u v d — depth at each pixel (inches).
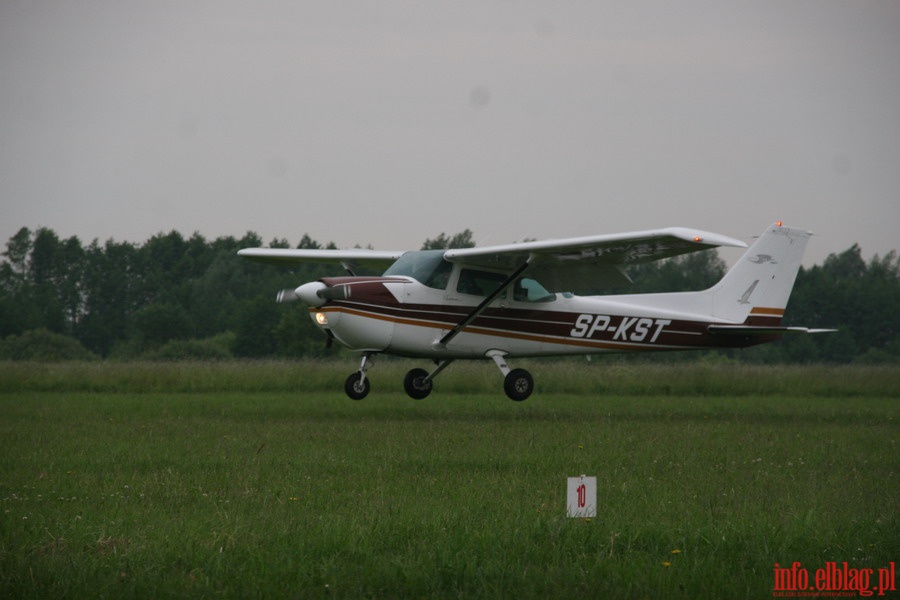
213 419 1760.6
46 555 727.7
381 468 1121.4
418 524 808.3
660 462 1214.3
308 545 745.0
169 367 3058.6
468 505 896.3
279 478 1051.9
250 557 715.4
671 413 2044.8
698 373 3176.7
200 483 1017.5
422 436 1469.0
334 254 2314.2
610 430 1609.3
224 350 6368.1
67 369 3006.9
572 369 3240.7
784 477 1106.1
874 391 3024.1
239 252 2370.8
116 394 2561.5
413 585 658.8
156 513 863.7
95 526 807.1
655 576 678.5
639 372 3196.4
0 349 6264.8
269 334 6574.8
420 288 1955.0
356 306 1903.3
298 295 1894.7
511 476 1074.1
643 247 1775.3
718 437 1533.0
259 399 2354.8
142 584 656.4
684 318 2203.5
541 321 2069.4
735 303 2255.2
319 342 6008.9
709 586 667.4
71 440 1392.7
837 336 7755.9
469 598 643.5
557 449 1323.8
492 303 2017.7
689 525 815.1
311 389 2827.3
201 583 666.2
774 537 780.0
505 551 737.6
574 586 668.1
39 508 884.6
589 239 1766.7
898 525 831.7
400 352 1978.3
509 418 1840.6
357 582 669.3
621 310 2148.1
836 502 946.7
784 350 7549.2
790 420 1913.1
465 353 2025.1
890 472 1167.0
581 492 844.0
